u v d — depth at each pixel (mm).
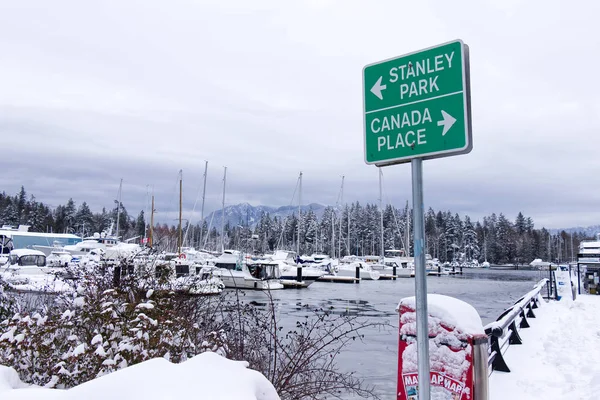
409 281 61688
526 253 137125
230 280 37188
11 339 4414
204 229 85812
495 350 7082
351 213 129500
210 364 3148
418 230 2834
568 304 18484
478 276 85750
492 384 6324
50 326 4816
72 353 4336
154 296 6289
